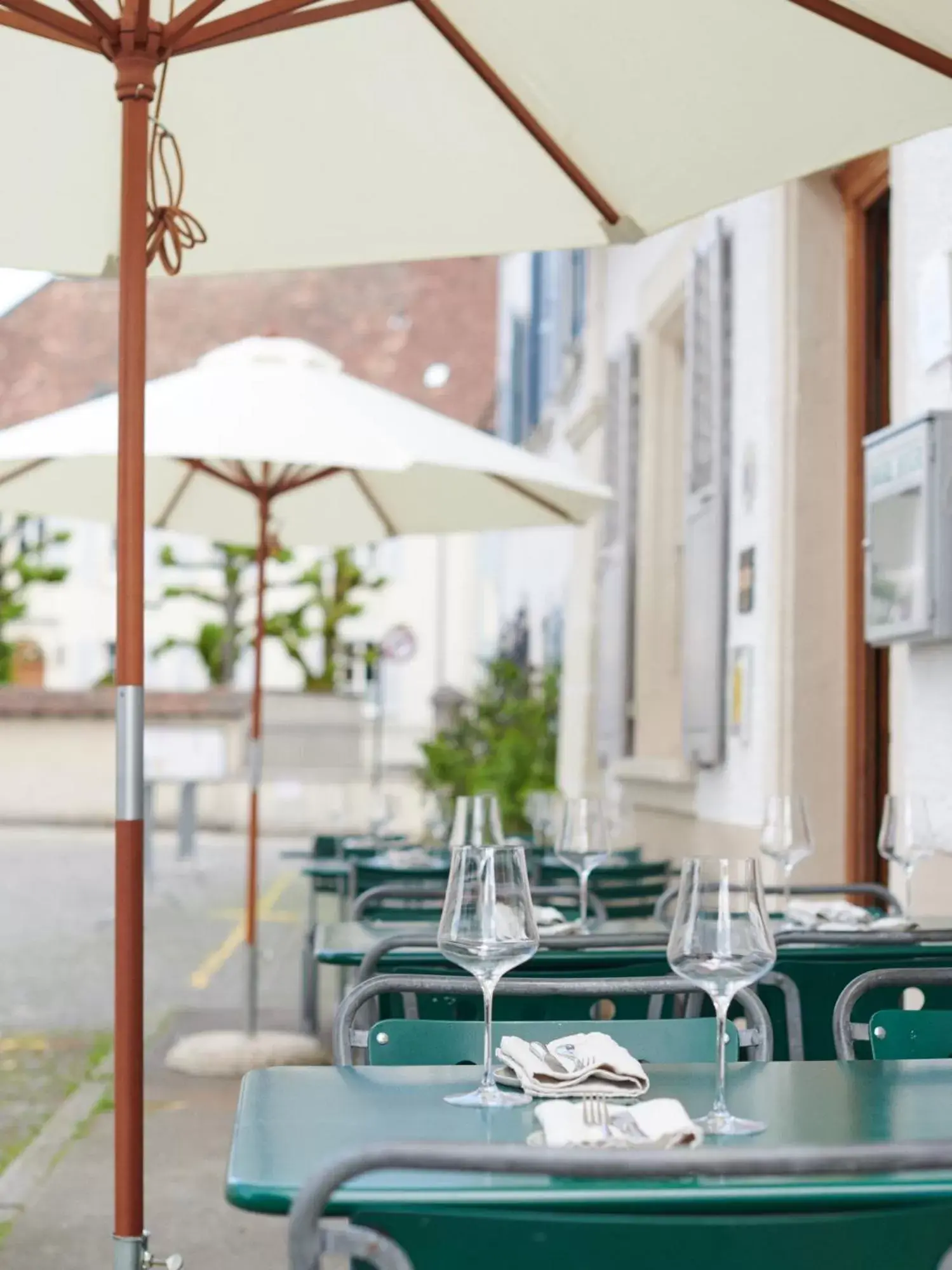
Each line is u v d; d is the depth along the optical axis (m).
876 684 6.59
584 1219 1.37
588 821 4.10
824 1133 1.80
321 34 3.27
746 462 7.26
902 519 4.87
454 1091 2.02
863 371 6.60
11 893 12.05
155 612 31.39
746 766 7.19
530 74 3.24
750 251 7.22
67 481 6.49
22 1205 4.19
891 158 5.45
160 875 13.84
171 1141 4.82
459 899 1.93
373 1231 1.37
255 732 6.32
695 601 7.97
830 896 6.56
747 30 3.00
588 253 11.95
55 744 20.42
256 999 6.13
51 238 3.56
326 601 25.78
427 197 3.54
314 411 5.25
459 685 30.67
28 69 3.24
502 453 5.77
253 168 3.51
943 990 3.44
